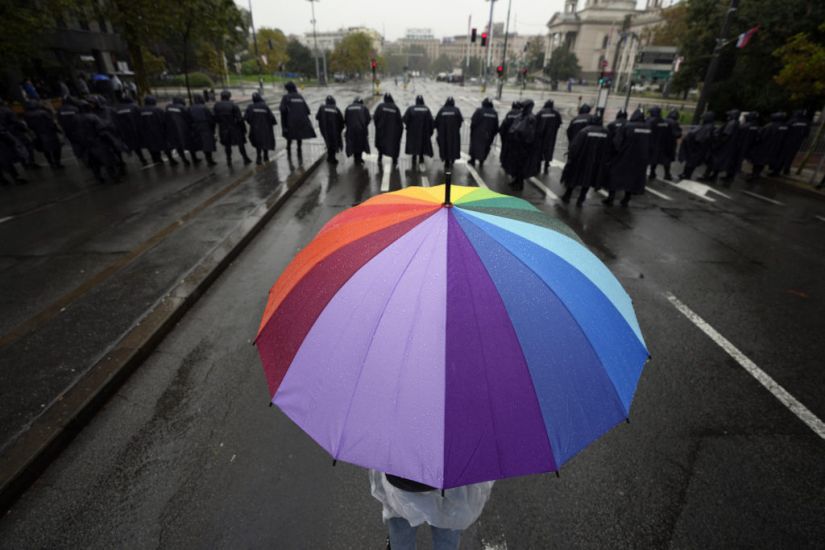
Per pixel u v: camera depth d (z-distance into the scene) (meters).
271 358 1.46
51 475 2.83
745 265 6.41
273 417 3.37
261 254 6.28
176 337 4.32
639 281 5.82
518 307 1.28
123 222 7.41
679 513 2.67
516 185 10.47
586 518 2.64
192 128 11.12
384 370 1.24
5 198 8.80
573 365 1.26
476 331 1.24
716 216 8.72
